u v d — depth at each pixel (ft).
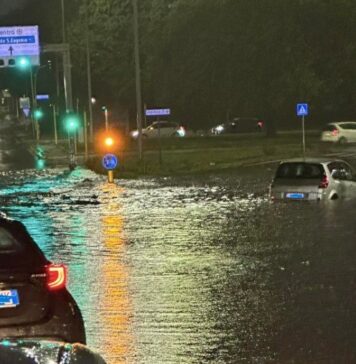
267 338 65.05
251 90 462.19
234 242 124.36
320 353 59.98
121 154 410.31
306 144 424.05
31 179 291.58
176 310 76.79
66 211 183.42
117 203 200.23
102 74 627.05
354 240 122.01
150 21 564.30
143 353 61.46
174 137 552.41
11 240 48.39
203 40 469.98
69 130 341.62
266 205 183.93
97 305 79.82
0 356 32.91
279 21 450.71
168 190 236.63
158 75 507.71
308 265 100.53
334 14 453.17
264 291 84.79
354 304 77.05
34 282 46.57
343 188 186.50
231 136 544.62
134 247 122.21
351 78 464.24
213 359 59.21
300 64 450.30
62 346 35.01
